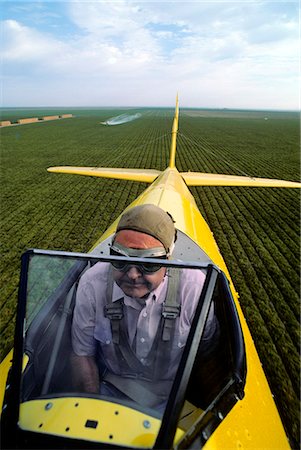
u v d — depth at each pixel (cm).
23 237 938
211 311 176
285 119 12781
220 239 955
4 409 149
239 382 173
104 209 1209
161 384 161
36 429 138
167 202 492
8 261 779
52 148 3072
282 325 552
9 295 629
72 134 4575
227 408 169
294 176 1997
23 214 1148
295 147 3588
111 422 140
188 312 177
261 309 597
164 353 171
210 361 172
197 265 187
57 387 160
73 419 142
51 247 872
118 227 191
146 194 553
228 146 3581
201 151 3089
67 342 179
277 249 891
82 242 907
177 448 137
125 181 1652
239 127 7219
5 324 539
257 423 227
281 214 1223
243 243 929
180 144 3638
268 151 3203
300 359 473
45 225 1039
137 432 136
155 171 1043
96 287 186
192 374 160
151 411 146
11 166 2100
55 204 1269
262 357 476
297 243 942
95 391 162
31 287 181
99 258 183
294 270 766
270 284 691
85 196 1381
